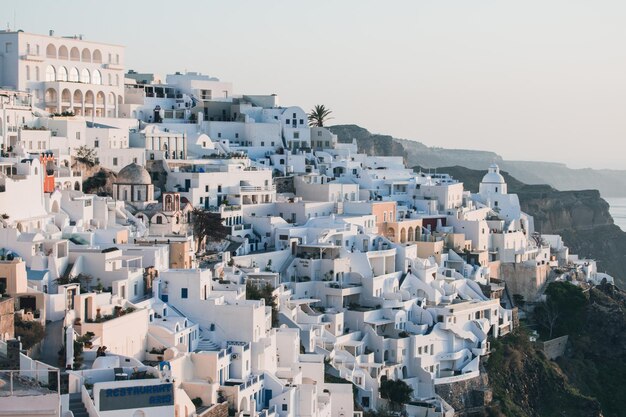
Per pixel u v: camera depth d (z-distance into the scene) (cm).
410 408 19238
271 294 18788
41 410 9431
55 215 17838
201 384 13712
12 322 12581
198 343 15400
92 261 15400
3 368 11231
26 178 17225
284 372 16150
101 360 12462
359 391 18425
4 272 13538
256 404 14850
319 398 16388
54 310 13700
